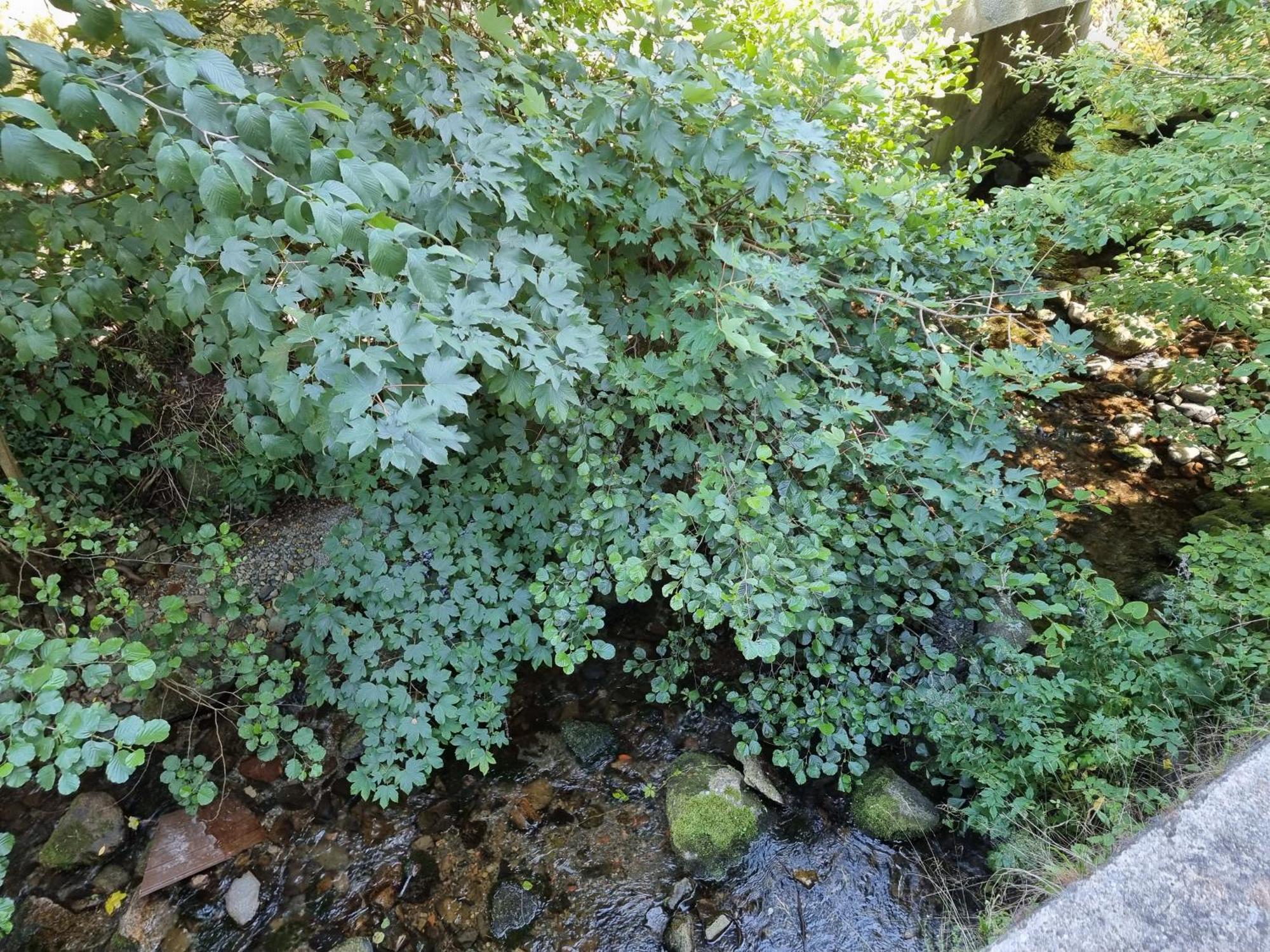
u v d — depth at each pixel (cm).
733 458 254
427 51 220
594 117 213
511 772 305
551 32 249
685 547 224
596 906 260
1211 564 256
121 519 344
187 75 122
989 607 272
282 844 278
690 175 252
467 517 286
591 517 257
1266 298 311
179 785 257
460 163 207
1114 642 249
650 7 266
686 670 320
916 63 356
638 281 285
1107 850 200
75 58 126
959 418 269
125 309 229
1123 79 332
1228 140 255
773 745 305
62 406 321
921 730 283
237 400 247
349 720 315
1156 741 218
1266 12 296
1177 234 332
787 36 308
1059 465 432
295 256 188
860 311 309
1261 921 143
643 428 272
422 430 143
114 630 305
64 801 282
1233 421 277
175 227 188
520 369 202
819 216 281
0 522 284
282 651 329
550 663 279
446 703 266
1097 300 357
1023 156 726
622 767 306
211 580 272
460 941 251
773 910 255
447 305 170
